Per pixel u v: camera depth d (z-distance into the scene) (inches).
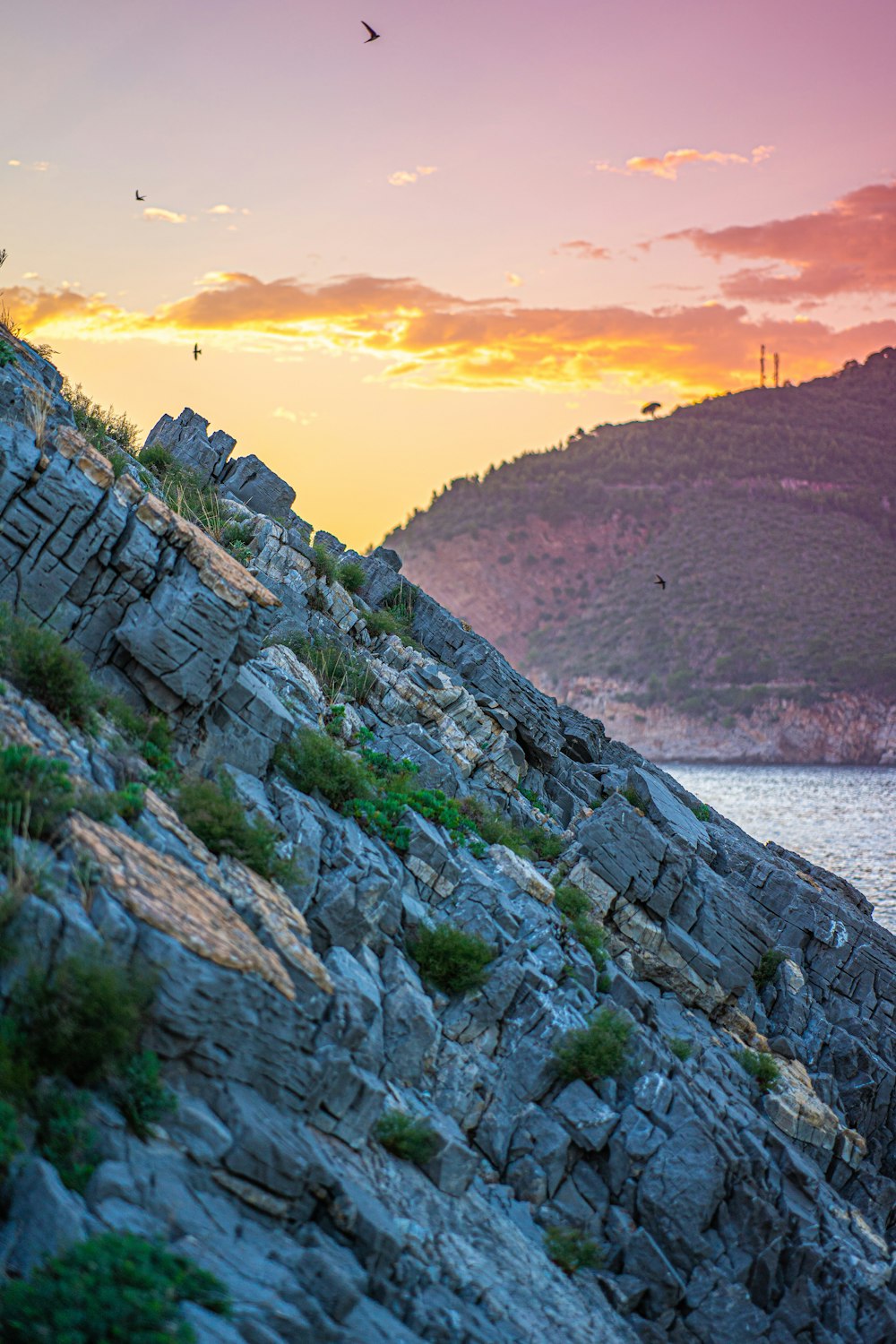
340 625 1250.6
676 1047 889.5
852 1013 1191.6
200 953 538.0
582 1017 807.7
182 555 773.3
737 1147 786.8
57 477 734.5
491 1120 740.7
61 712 672.4
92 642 745.6
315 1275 493.7
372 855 800.9
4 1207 437.7
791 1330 745.6
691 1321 720.3
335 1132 605.3
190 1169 498.9
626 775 1445.6
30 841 542.0
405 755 1033.5
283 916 651.5
